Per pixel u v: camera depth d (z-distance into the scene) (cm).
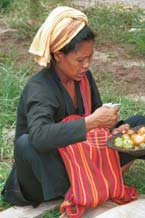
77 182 439
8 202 477
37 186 453
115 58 909
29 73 825
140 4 1277
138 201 447
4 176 527
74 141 405
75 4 1265
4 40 1004
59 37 409
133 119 486
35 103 423
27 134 443
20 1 1213
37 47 416
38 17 1130
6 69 775
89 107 454
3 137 608
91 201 437
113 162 455
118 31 1040
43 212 463
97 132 459
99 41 992
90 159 447
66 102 438
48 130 407
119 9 1209
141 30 1029
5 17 1149
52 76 436
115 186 448
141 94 759
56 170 441
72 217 436
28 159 435
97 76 825
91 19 1109
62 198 474
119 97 728
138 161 551
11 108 680
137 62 892
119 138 437
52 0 1264
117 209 436
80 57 413
